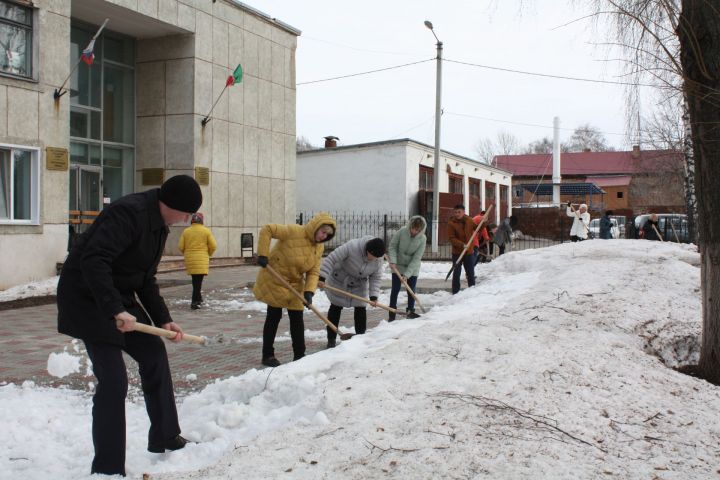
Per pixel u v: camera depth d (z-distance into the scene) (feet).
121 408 11.01
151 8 54.13
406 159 91.45
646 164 110.32
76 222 54.44
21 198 44.70
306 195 97.14
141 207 11.25
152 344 12.17
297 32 72.02
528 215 123.75
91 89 56.29
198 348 24.48
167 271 54.49
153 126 60.13
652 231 68.95
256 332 28.48
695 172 17.76
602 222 70.90
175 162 59.52
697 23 16.62
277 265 20.90
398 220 92.12
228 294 42.78
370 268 24.00
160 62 59.67
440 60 81.25
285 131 71.15
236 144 64.03
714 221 17.42
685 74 17.16
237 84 63.93
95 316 11.03
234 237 64.08
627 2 19.33
